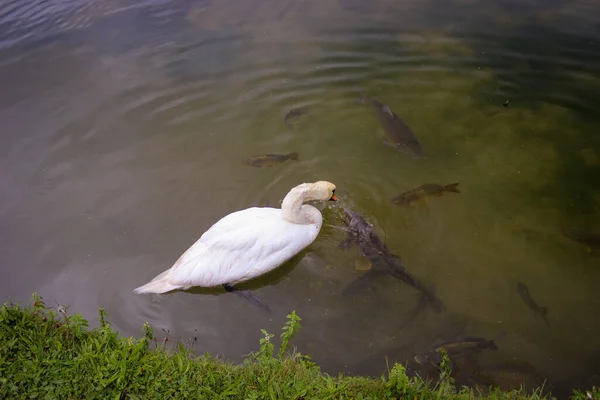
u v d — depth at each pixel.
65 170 3.67
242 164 3.69
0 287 3.13
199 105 4.05
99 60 4.41
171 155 3.75
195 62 4.37
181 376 2.63
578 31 4.46
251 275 3.14
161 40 4.58
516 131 3.80
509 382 2.72
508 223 3.34
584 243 3.19
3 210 3.46
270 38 4.55
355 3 4.90
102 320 2.84
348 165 3.66
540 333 2.91
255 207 3.28
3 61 4.40
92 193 3.55
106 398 2.56
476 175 3.58
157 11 4.90
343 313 3.02
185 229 3.38
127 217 3.43
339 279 3.18
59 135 3.87
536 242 3.25
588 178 3.52
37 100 4.09
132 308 3.06
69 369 2.64
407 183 3.56
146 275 3.19
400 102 4.01
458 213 3.40
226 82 4.20
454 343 2.82
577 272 3.12
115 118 3.97
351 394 2.59
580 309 2.99
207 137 3.85
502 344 2.88
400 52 4.37
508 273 3.13
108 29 4.71
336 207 3.49
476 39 4.45
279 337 2.94
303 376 2.65
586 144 3.70
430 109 3.96
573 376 2.77
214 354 2.88
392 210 3.44
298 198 3.21
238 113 3.99
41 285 3.14
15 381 2.62
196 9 4.90
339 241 3.36
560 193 3.46
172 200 3.51
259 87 4.16
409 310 3.01
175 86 4.18
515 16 4.65
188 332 2.96
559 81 4.09
